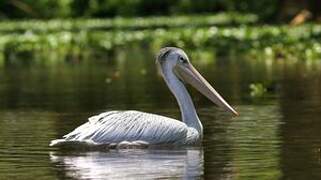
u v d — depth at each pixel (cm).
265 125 1309
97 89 1975
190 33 3691
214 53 3103
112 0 6062
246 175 951
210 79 2136
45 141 1194
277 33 3372
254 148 1117
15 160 1056
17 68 2762
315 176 938
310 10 4194
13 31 4553
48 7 5925
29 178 955
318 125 1295
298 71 2275
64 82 2198
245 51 3111
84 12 6025
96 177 951
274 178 932
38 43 3738
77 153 1095
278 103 1597
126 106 1614
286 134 1219
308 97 1681
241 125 1315
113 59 3053
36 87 2084
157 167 1002
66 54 3431
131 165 1016
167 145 1126
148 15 6147
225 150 1108
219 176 949
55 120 1426
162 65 1222
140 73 2398
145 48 3641
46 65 2862
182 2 6197
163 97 1753
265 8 5303
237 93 1798
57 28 4706
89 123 1124
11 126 1355
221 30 3697
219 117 1412
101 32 4272
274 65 2525
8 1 5866
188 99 1193
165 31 4056
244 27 3856
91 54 3394
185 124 1159
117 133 1107
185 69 1217
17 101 1770
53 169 998
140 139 1113
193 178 941
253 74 2236
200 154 1084
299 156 1053
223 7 6200
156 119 1132
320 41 3056
